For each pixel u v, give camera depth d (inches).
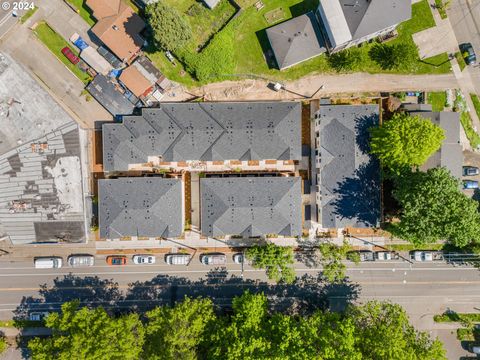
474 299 2425.0
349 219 2263.8
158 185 2246.6
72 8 2290.8
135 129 2241.6
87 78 2341.3
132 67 2276.1
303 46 2235.5
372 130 2177.7
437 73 2368.4
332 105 2249.0
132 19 2235.5
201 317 2162.9
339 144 2231.8
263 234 2289.6
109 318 2121.1
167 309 2196.1
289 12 2305.6
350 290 2432.3
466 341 2436.0
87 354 2038.6
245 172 2389.3
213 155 2258.9
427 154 2069.4
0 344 2301.9
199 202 2390.5
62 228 2317.9
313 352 2037.4
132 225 2253.9
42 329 2407.7
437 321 2431.1
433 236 2042.3
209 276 2427.4
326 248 2301.9
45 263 2363.4
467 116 2384.4
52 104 2263.8
